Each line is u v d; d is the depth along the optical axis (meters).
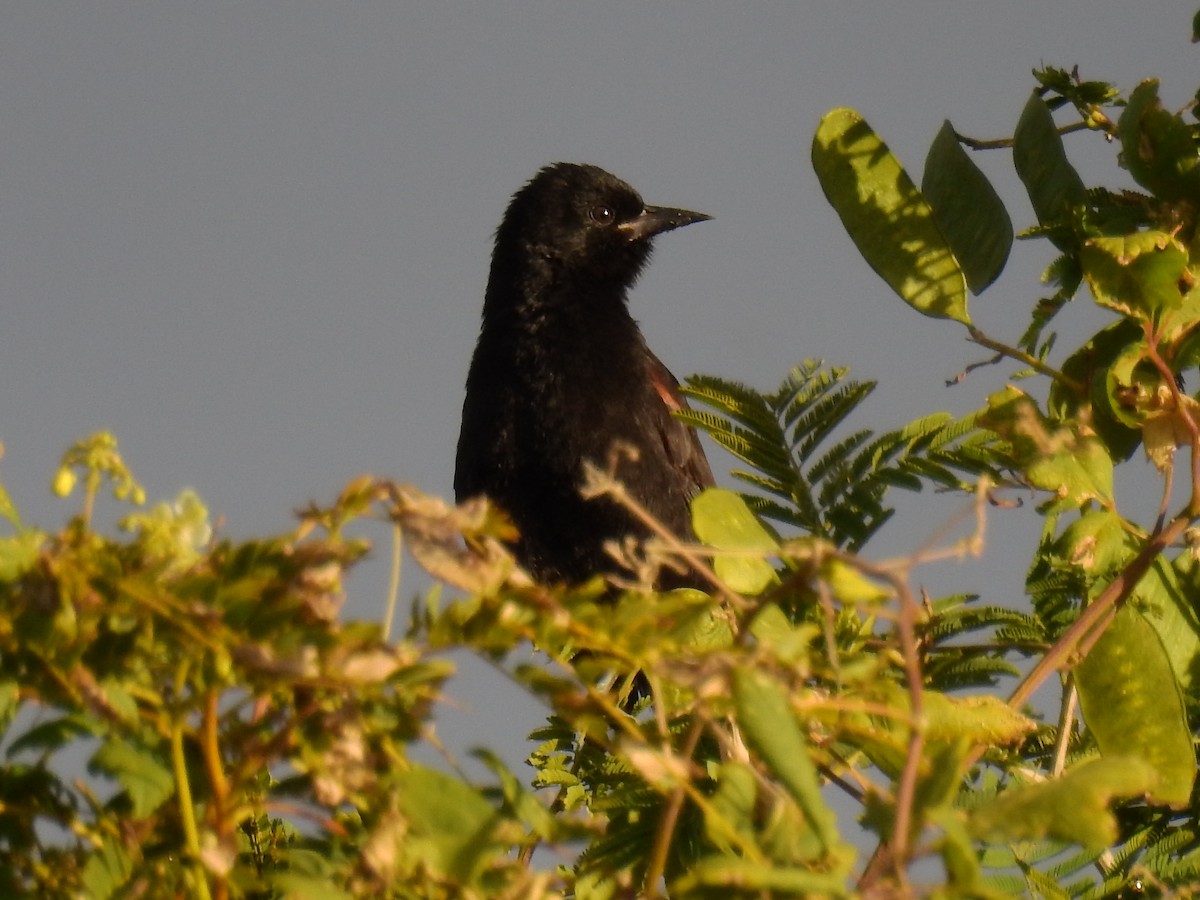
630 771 5.81
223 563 3.60
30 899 3.69
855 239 6.43
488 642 3.73
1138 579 5.39
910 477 6.73
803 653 3.81
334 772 3.64
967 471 6.64
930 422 6.80
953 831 3.05
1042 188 6.39
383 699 3.75
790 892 3.06
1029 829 3.18
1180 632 5.96
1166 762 5.22
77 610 3.57
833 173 6.52
